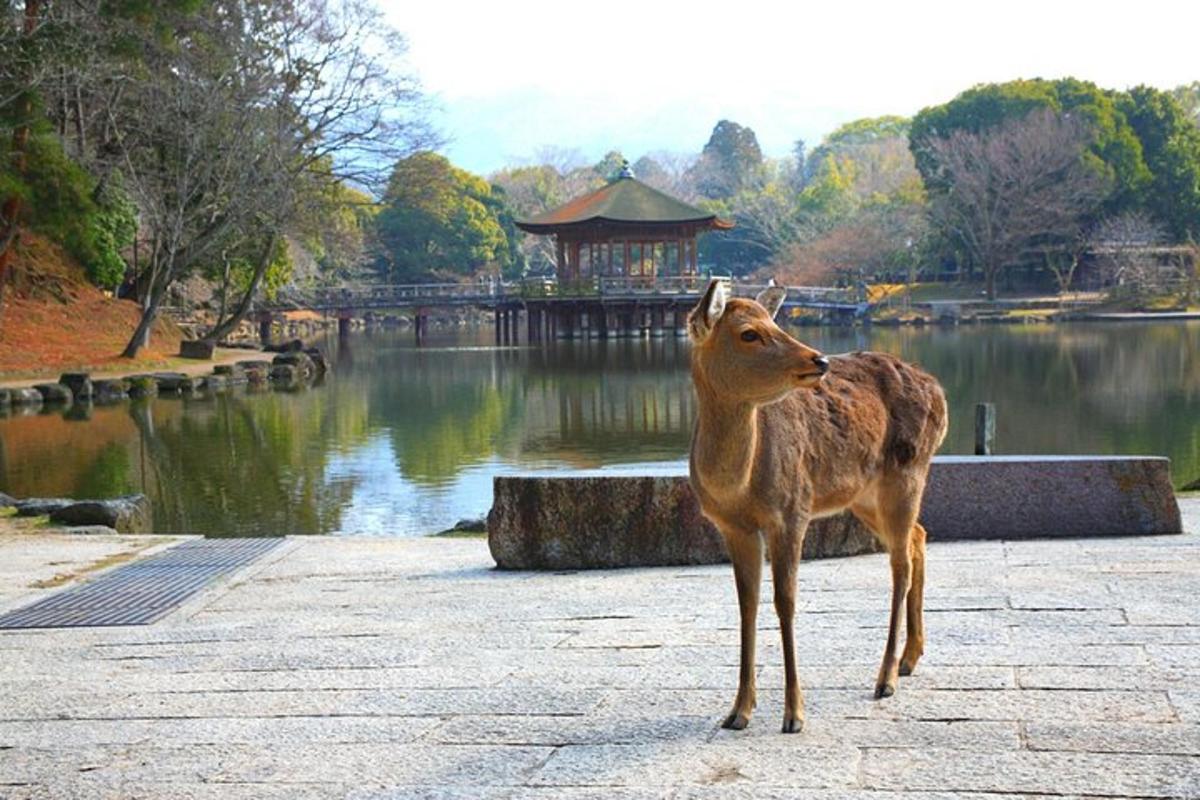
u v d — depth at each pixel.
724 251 102.19
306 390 39.41
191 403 34.88
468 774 4.76
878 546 9.35
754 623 5.03
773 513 4.91
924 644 6.17
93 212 38.34
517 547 9.45
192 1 37.56
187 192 41.16
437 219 86.75
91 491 19.80
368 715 5.61
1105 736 4.72
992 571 8.07
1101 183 73.44
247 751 5.22
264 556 10.41
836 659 6.03
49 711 5.99
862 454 5.30
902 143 123.44
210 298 59.66
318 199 45.25
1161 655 5.76
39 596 8.91
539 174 117.88
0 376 36.25
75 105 42.03
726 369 4.69
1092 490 9.52
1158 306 71.81
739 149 130.50
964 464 9.58
